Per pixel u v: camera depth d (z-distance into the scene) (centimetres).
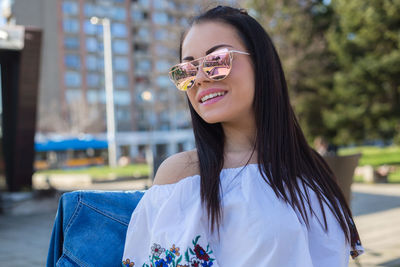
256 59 109
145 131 4928
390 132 2002
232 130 114
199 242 92
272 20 1947
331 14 2080
